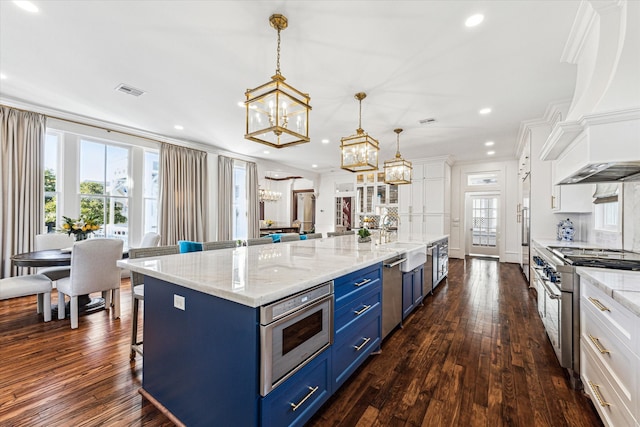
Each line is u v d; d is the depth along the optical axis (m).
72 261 2.75
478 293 4.10
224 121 4.48
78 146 4.48
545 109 3.80
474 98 3.49
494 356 2.27
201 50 2.55
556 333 2.06
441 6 1.98
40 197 3.95
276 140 2.67
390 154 6.80
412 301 3.09
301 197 12.19
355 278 1.91
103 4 2.00
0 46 2.51
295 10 2.04
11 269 3.68
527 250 4.73
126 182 5.05
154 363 1.66
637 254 2.21
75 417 1.56
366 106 3.75
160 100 3.67
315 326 1.50
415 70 2.84
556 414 1.61
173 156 5.43
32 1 1.97
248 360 1.19
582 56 2.37
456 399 1.74
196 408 1.42
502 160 7.09
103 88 3.33
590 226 3.46
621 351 1.25
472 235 7.98
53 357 2.21
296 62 2.72
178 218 5.50
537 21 2.11
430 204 7.07
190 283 1.38
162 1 1.97
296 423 1.36
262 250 2.61
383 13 2.06
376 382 1.91
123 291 4.12
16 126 3.74
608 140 1.62
